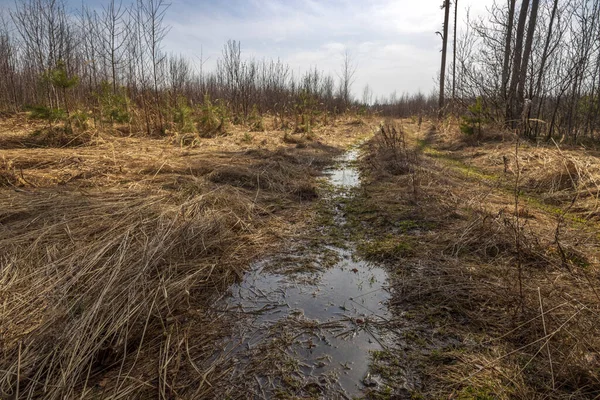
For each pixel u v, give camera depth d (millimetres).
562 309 2242
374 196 5266
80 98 12125
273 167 6469
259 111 17188
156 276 2693
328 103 22625
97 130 8258
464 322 2361
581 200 4598
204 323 2373
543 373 1871
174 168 5883
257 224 4137
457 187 5426
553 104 10320
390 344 2188
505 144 8508
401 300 2662
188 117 10500
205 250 3238
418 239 3666
